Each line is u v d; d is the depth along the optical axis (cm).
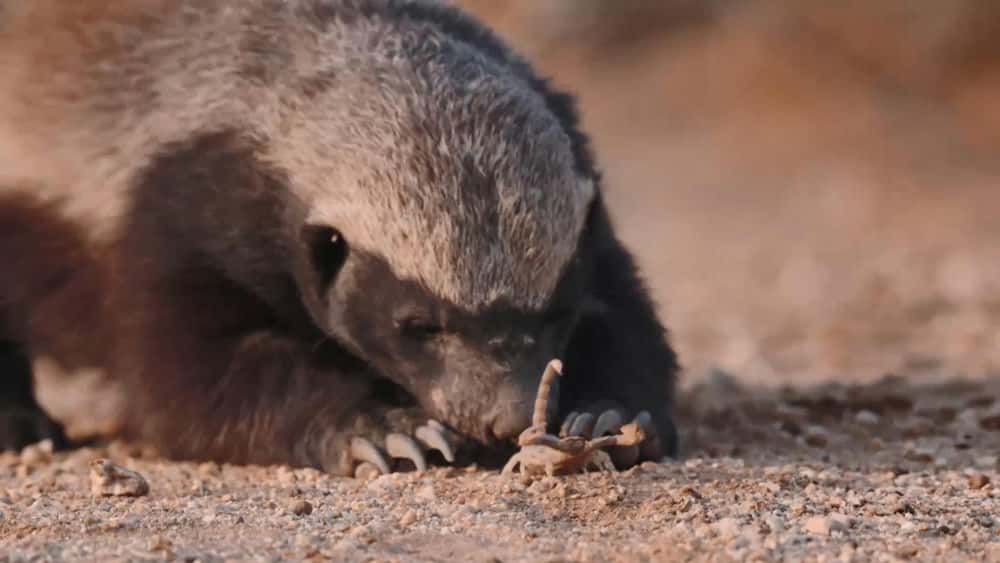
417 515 996
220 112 1198
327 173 1110
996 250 2770
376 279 1082
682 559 896
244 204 1171
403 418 1149
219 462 1220
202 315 1207
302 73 1173
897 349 1898
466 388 1054
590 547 925
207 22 1258
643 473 1097
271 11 1234
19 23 1384
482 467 1141
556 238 1051
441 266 1043
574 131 1225
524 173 1058
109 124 1290
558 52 4369
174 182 1208
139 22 1307
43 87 1345
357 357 1162
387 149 1083
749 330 2123
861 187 3500
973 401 1453
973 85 3994
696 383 1564
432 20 1239
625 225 3331
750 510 1003
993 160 3662
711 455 1256
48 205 1326
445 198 1047
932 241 2947
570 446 1047
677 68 4244
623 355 1208
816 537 942
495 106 1101
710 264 2850
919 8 4047
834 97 4009
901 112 3928
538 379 1048
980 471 1162
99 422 1441
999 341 1872
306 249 1123
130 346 1237
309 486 1116
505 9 4444
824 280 2528
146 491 1106
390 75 1134
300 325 1197
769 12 4269
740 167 3738
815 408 1453
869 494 1063
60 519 1018
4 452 1398
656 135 3991
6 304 1371
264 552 921
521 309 1042
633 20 4397
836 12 4166
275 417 1188
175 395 1212
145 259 1223
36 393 1466
